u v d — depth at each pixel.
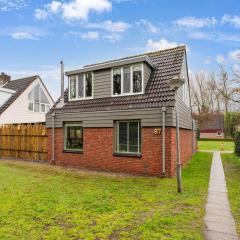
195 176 11.96
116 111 13.09
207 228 5.80
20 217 6.32
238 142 20.91
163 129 11.58
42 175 12.02
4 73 28.20
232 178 11.58
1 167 14.37
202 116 51.50
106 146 13.47
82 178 11.41
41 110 26.05
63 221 6.11
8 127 18.39
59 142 15.49
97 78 14.91
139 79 13.40
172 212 6.75
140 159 12.28
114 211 6.80
